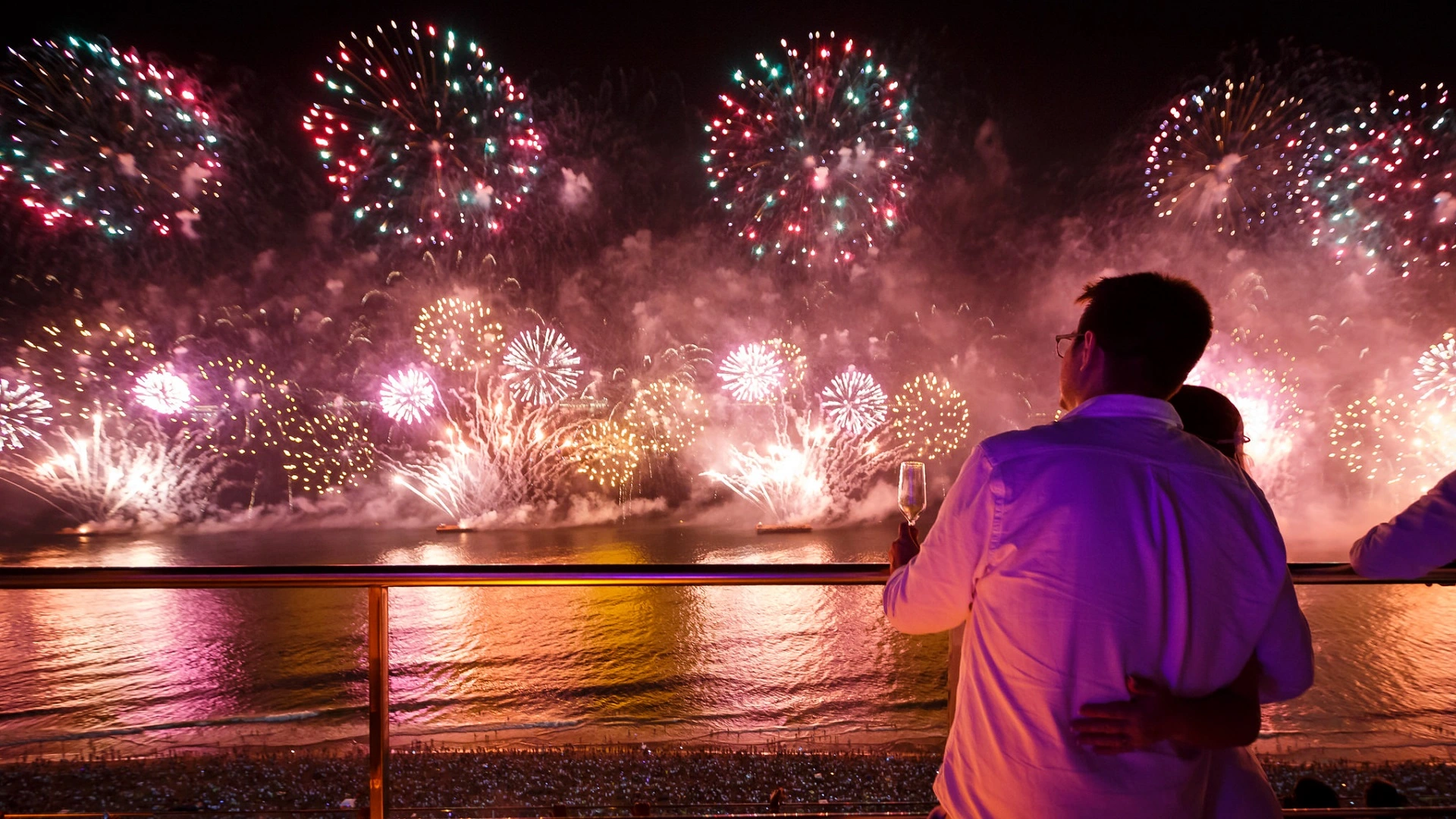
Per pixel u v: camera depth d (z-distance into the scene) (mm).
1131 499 1257
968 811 1374
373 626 2105
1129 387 1380
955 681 2025
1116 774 1254
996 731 1310
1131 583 1236
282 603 12141
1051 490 1267
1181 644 1244
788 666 8578
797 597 11477
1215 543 1275
